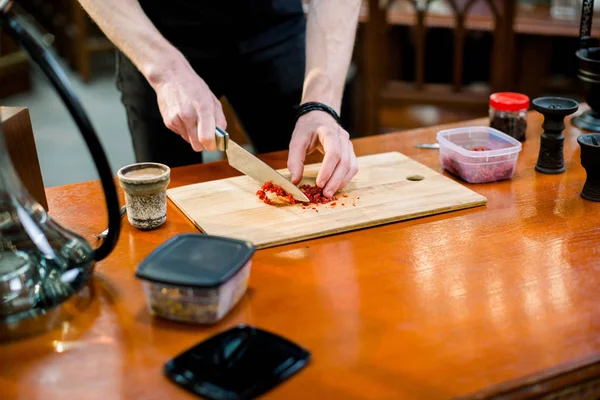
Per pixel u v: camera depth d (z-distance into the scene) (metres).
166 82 1.42
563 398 0.90
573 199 1.41
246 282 1.07
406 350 0.93
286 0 1.85
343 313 1.02
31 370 0.91
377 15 3.63
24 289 1.00
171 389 0.87
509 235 1.25
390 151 1.70
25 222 1.04
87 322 1.01
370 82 3.84
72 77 5.75
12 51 5.25
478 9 3.84
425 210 1.34
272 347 0.92
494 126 1.75
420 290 1.08
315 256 1.19
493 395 0.85
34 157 1.33
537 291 1.07
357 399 0.84
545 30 3.64
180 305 0.99
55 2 5.56
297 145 1.46
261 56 1.84
